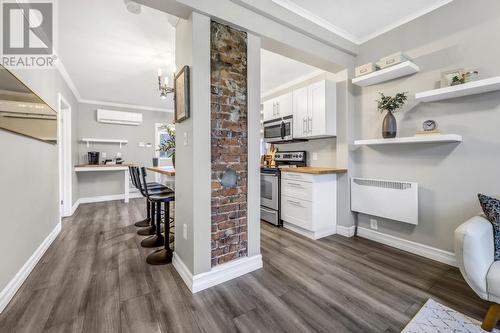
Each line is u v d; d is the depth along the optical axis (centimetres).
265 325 138
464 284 181
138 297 165
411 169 239
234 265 193
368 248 254
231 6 187
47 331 132
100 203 501
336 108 304
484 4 190
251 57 204
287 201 317
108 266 211
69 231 311
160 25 233
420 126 230
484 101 191
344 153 294
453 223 210
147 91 454
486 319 133
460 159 205
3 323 138
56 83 308
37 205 224
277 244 266
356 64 289
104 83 405
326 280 188
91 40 261
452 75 197
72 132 427
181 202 199
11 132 171
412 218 231
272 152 427
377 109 268
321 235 289
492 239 142
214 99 185
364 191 273
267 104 398
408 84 239
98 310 150
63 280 187
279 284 183
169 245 258
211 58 183
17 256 177
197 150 175
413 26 235
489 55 188
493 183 187
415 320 141
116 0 197
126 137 561
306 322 140
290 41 227
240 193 201
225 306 156
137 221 360
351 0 210
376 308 153
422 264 215
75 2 198
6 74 162
